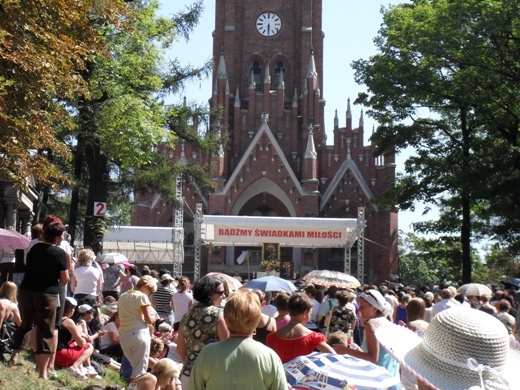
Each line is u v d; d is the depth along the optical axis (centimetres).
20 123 1459
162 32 3266
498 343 515
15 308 1388
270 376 591
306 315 944
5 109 1404
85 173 3838
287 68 7556
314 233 4159
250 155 7025
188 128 3691
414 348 548
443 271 10588
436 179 4153
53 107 1694
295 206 6944
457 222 4416
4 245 1869
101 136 2952
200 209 4116
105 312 1902
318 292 1950
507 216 3409
